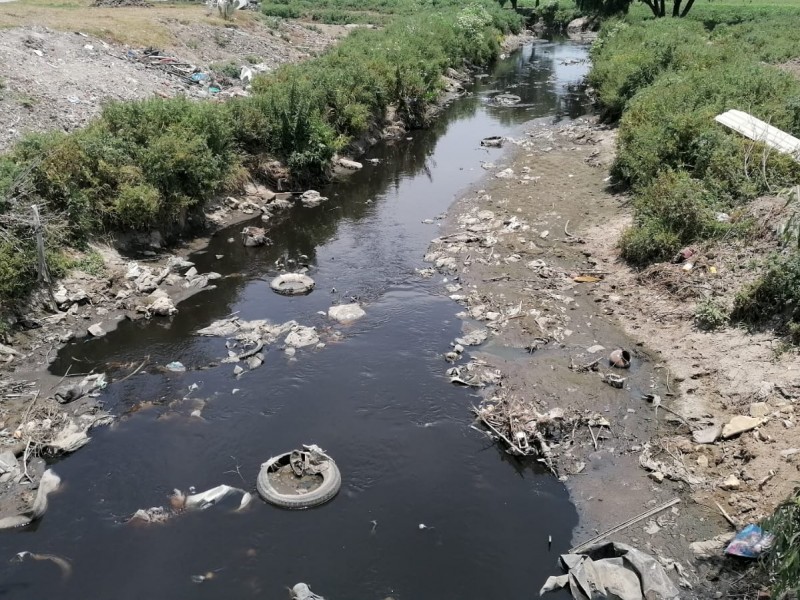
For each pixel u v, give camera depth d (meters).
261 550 9.04
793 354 11.71
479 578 8.63
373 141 29.22
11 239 14.38
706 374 12.26
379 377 12.84
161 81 26.67
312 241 19.62
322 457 10.48
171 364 13.20
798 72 29.81
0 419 11.41
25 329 14.06
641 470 10.36
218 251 18.78
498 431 11.16
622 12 61.59
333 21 56.28
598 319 14.77
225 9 40.62
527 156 27.05
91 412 11.79
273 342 14.09
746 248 14.77
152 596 8.34
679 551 8.84
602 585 8.28
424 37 41.38
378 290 16.48
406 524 9.49
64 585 8.48
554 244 18.58
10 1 37.09
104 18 33.06
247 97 24.80
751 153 17.33
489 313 15.08
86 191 16.72
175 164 18.72
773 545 7.16
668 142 19.34
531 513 9.70
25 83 21.34
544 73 46.19
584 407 11.75
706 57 29.50
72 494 9.96
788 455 9.78
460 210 21.61
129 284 16.16
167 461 10.64
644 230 16.50
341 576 8.64
